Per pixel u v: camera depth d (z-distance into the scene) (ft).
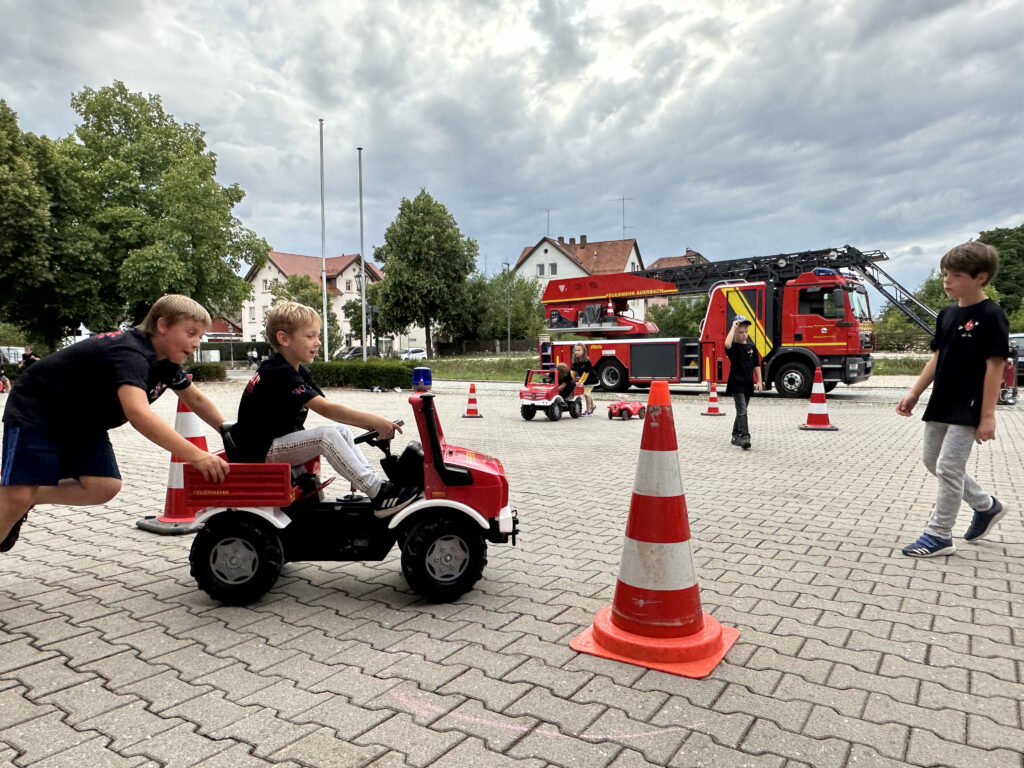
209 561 11.53
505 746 7.37
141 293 96.89
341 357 175.94
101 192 101.55
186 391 12.23
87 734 7.64
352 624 10.87
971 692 8.63
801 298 58.70
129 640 10.25
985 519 15.16
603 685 8.80
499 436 36.27
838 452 29.63
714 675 9.09
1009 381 51.26
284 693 8.60
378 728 7.75
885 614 11.28
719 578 13.14
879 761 7.10
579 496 20.89
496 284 214.69
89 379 10.40
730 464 26.48
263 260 114.32
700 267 68.23
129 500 20.26
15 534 11.27
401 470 12.03
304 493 12.28
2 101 89.92
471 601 11.91
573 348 70.74
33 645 10.08
